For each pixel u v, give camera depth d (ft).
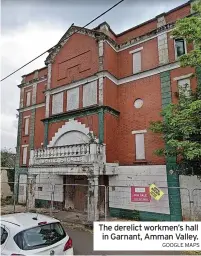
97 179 42.96
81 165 44.78
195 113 30.14
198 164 34.32
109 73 52.75
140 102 51.19
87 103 53.98
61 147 49.49
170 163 43.19
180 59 32.12
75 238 33.55
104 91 50.78
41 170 52.03
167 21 50.47
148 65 51.49
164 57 48.83
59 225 20.58
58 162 48.93
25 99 81.10
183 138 33.09
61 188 58.90
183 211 40.04
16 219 19.74
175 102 45.42
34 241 17.47
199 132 30.17
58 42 64.54
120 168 49.49
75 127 54.54
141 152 48.78
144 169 46.44
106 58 53.36
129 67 54.90
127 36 57.36
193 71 44.42
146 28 54.13
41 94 75.77
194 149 29.09
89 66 55.88
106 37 54.29
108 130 50.03
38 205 62.39
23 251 16.21
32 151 56.03
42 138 70.95
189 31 30.04
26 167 74.13
